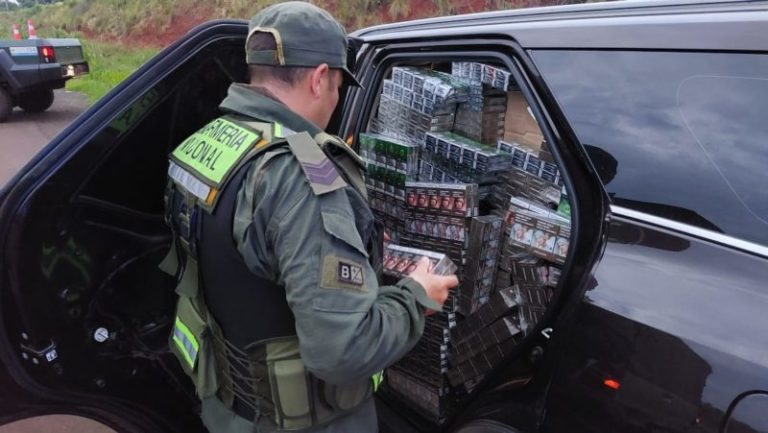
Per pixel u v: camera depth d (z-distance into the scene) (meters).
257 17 1.13
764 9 1.11
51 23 25.47
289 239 0.96
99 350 1.47
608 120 1.29
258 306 1.08
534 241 1.81
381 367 1.02
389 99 2.36
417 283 1.14
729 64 1.13
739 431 0.95
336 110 2.20
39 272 1.30
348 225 0.99
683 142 1.18
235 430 1.24
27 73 8.39
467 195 1.91
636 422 1.09
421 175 2.23
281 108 1.08
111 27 19.50
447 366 1.99
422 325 1.11
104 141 1.34
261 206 0.98
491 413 1.45
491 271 1.96
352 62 2.08
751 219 1.08
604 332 1.17
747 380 0.96
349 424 1.23
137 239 1.53
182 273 1.32
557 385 1.25
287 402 1.12
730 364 0.98
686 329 1.05
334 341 0.95
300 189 0.98
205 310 1.22
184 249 1.26
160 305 1.62
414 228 2.12
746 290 1.03
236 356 1.16
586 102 1.32
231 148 1.08
